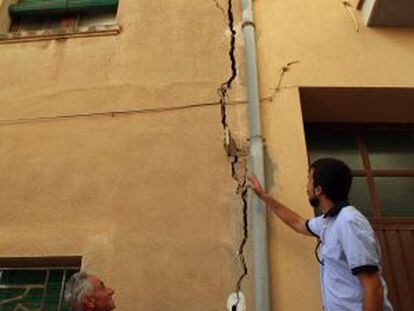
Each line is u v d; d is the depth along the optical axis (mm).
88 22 5285
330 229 2637
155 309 3273
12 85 4375
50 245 3574
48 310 3553
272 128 3826
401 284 3646
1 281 3666
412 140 4414
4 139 4113
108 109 4117
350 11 4410
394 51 4195
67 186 3820
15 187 3871
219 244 3459
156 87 4172
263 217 3436
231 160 3754
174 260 3426
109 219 3635
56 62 4449
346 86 4004
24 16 5348
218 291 3297
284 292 3229
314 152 4352
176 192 3689
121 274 3408
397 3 4102
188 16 4551
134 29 4531
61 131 4082
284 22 4371
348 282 2473
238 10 4504
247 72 4039
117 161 3875
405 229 3895
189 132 3930
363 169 4258
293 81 4039
